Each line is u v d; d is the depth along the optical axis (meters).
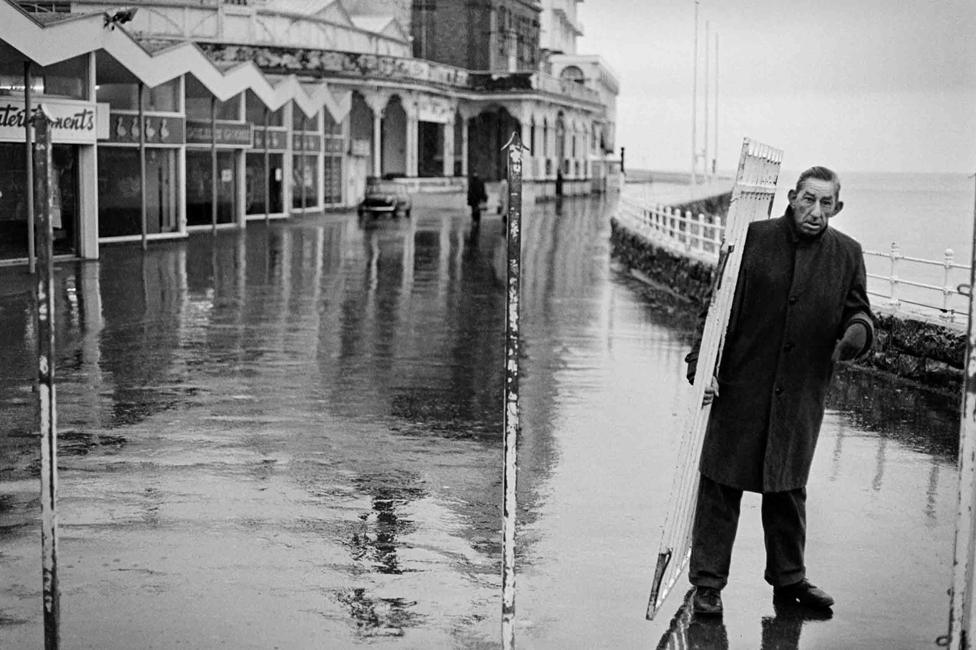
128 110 31.83
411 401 12.37
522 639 6.10
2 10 22.81
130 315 18.66
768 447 6.36
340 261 29.09
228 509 8.41
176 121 33.44
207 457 9.91
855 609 6.59
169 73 31.78
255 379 13.45
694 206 58.44
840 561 7.45
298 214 50.00
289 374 13.78
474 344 16.38
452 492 8.95
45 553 5.23
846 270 6.42
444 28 80.00
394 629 6.24
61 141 25.92
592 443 10.63
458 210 60.88
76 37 25.52
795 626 6.32
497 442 10.62
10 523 8.01
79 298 20.64
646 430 11.19
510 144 5.06
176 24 56.69
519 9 87.06
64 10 53.44
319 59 60.25
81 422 11.16
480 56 80.44
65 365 14.19
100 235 31.22
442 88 69.75
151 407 11.88
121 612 6.43
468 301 21.42
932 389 13.36
